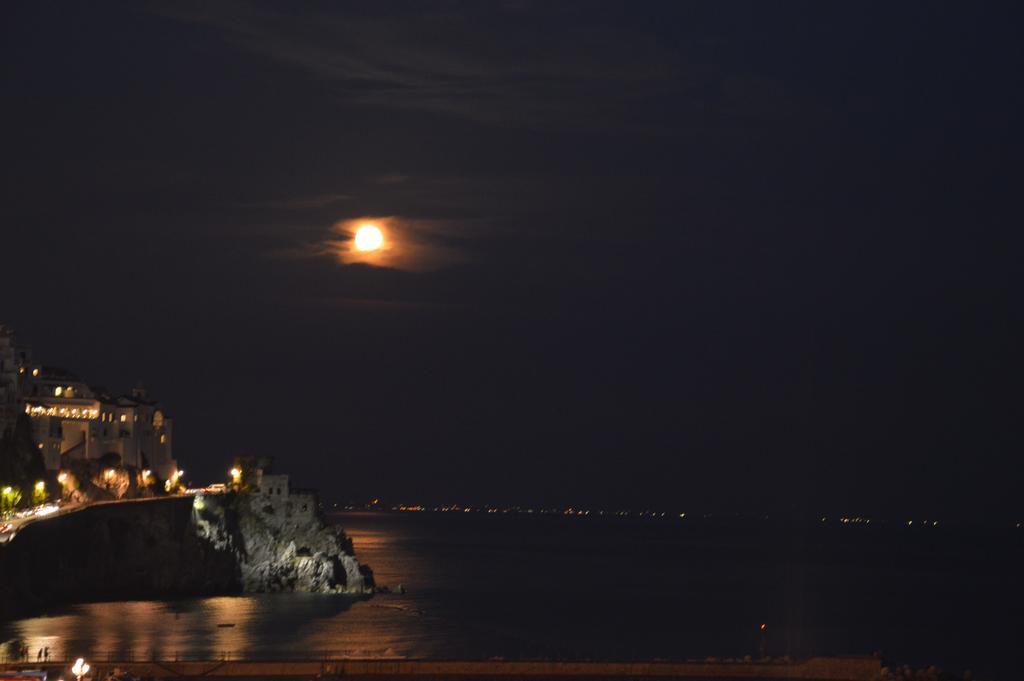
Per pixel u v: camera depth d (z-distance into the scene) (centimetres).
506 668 19400
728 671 19612
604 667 19550
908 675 19575
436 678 19038
